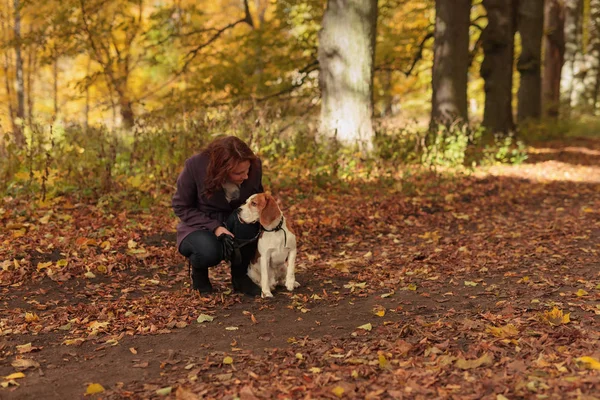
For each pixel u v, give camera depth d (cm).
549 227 823
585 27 3412
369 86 1239
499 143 1470
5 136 850
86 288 555
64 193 832
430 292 540
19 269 577
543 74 2886
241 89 1739
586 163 1561
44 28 1631
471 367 348
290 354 390
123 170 927
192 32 1817
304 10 1772
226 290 559
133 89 2345
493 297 514
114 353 406
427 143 1315
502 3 1742
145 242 700
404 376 341
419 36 1977
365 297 536
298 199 936
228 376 355
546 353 365
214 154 504
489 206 992
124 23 1816
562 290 525
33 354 404
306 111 1664
